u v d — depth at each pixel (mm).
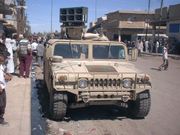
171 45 44188
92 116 9984
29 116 9250
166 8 49594
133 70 9492
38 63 22281
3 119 8344
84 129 8680
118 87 9070
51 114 9305
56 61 9914
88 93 8898
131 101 9727
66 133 8195
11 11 33188
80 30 11492
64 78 8781
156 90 14969
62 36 12312
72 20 11695
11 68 15898
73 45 10375
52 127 8766
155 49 46875
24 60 16125
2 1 26656
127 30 67438
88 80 8875
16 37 20250
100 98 9000
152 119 9766
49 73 10109
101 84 8984
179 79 19266
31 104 11133
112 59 10516
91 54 10383
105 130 8625
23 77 16250
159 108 11219
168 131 8625
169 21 46562
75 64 9711
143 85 9242
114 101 9258
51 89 9273
